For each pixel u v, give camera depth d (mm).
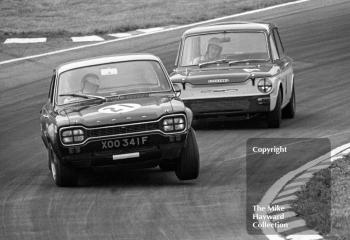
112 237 26953
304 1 103500
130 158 33969
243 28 49844
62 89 37062
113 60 38094
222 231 27078
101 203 31969
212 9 102812
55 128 34344
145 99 35500
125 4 111188
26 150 47000
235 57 48656
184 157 34531
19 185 37000
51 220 29781
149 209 30562
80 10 108625
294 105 52531
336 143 42188
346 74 67125
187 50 49500
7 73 74750
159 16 101062
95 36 90688
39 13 107000
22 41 88312
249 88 46594
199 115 47281
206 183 34656
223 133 47094
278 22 92062
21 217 30562
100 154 33969
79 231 27953
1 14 105812
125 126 33781
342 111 53031
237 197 31734
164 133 33844
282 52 51875
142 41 86188
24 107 61844
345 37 81750
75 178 35250
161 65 37781
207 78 46906
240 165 38188
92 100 36125
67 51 83062
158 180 35906
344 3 99875
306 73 68750
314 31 85625
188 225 28062
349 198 29859
